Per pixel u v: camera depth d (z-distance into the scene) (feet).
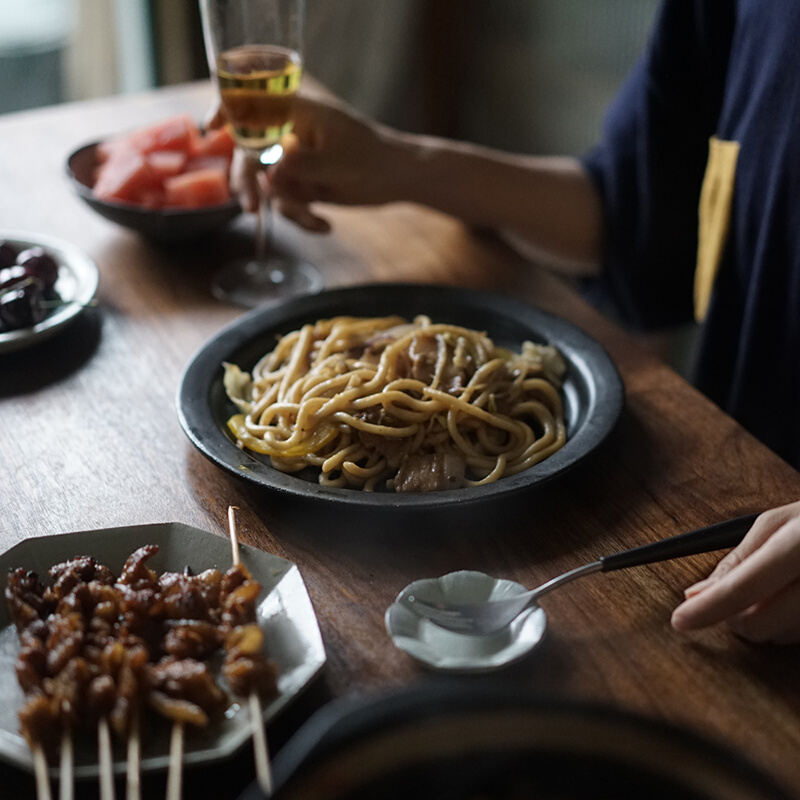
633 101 3.81
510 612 2.57
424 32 7.37
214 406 3.04
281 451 2.94
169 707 2.36
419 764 1.85
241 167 3.75
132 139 3.92
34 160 4.22
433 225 3.89
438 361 3.12
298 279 3.61
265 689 2.41
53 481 2.91
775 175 3.42
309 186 3.75
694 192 3.84
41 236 3.74
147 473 2.94
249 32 3.35
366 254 3.74
